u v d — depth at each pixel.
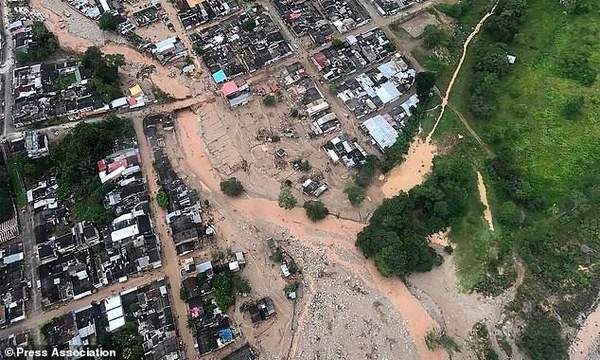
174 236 98.44
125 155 107.12
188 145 111.75
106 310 90.75
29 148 104.69
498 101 117.69
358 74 120.56
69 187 103.44
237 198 105.56
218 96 117.19
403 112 115.50
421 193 101.44
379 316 92.69
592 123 114.12
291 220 103.56
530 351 90.19
